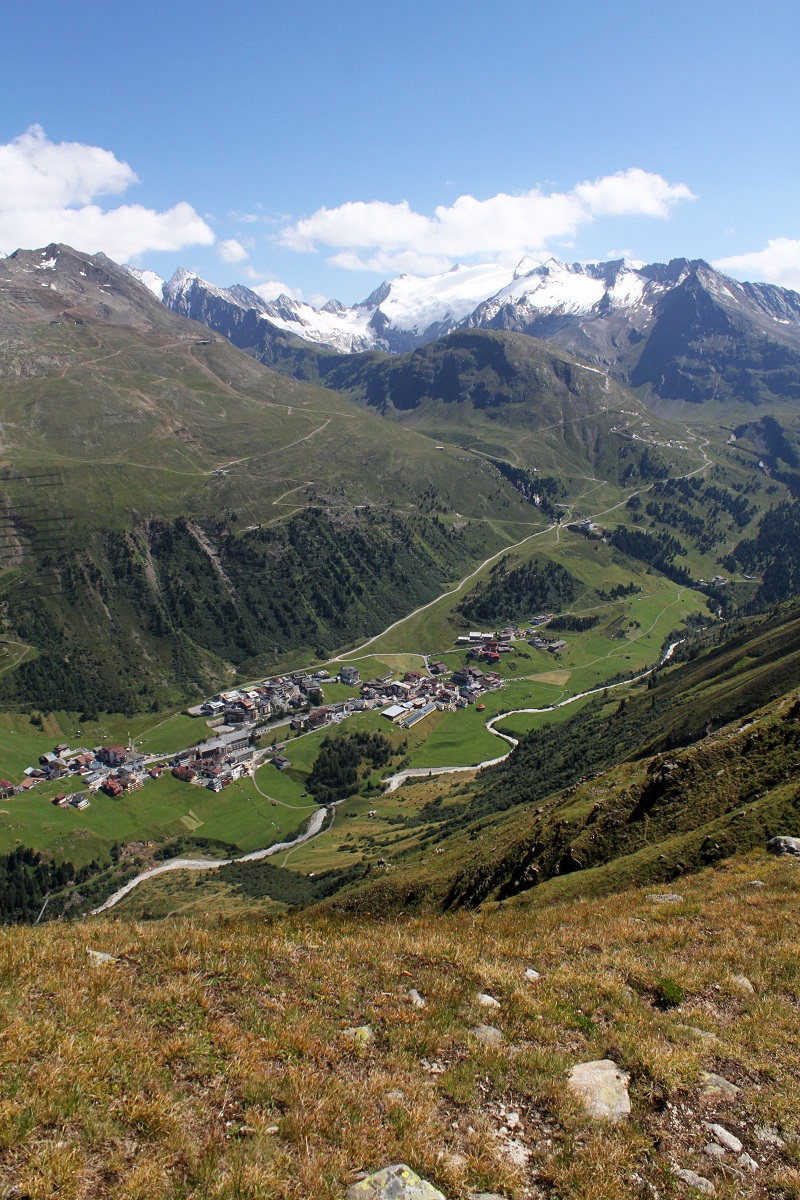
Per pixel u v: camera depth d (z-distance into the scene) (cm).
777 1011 1730
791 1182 1125
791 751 5600
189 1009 1462
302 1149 1091
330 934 2086
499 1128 1216
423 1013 1570
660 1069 1391
